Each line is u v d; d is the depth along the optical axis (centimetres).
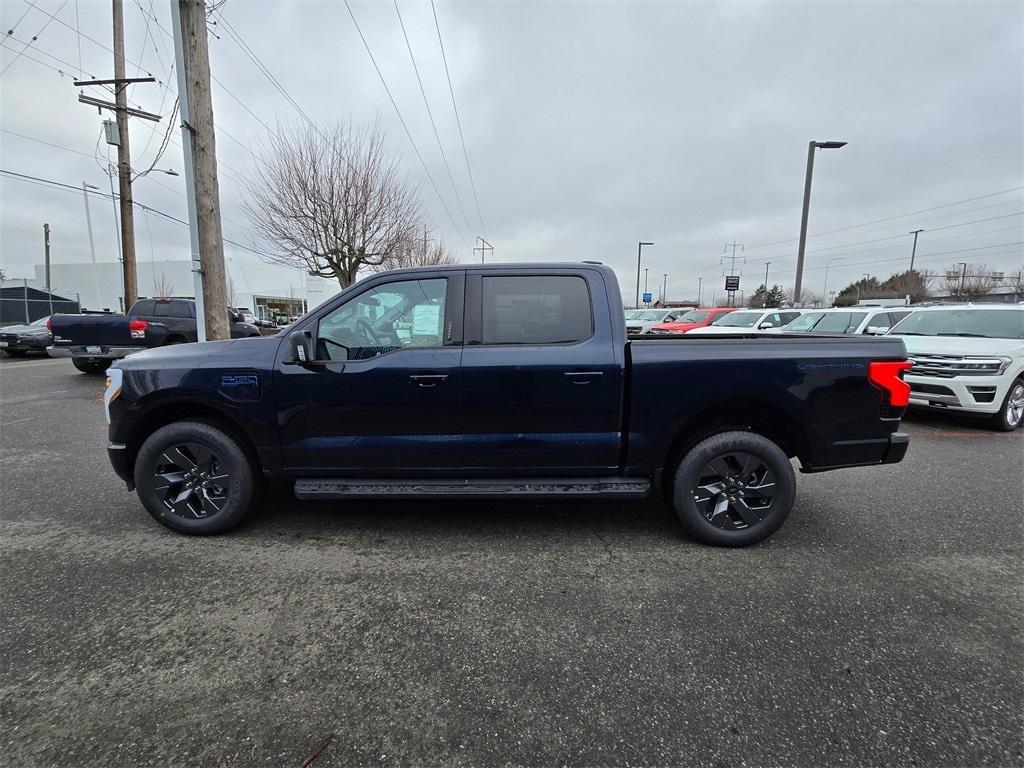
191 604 262
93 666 216
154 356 339
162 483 337
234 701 198
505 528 356
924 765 170
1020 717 190
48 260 3891
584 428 326
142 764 170
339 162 1547
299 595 271
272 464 334
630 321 2356
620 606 262
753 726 187
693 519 325
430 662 221
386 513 381
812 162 1767
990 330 724
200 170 673
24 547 324
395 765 171
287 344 325
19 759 171
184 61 657
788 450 354
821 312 1186
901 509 392
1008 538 341
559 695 202
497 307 329
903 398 323
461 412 323
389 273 335
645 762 172
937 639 235
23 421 690
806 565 304
